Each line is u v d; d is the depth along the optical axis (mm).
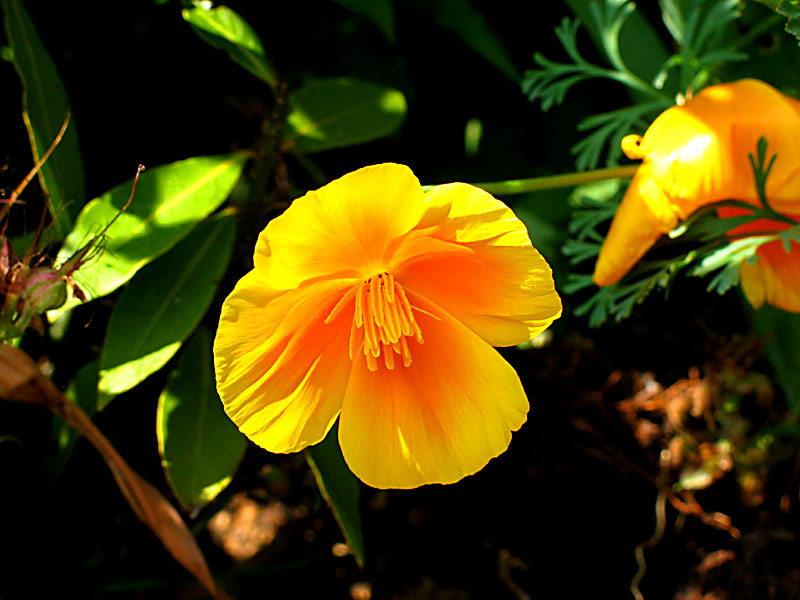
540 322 139
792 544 204
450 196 130
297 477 208
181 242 179
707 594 206
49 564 192
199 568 160
